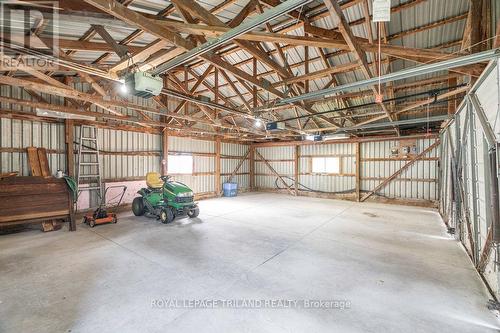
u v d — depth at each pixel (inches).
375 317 83.7
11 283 105.6
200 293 98.7
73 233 182.7
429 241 168.2
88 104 237.3
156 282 107.6
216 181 395.2
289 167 435.8
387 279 112.0
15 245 155.3
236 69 133.5
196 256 138.5
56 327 77.2
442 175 252.5
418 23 149.8
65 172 227.9
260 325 79.1
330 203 335.6
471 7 103.7
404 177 329.4
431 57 102.7
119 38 133.3
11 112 196.2
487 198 106.0
